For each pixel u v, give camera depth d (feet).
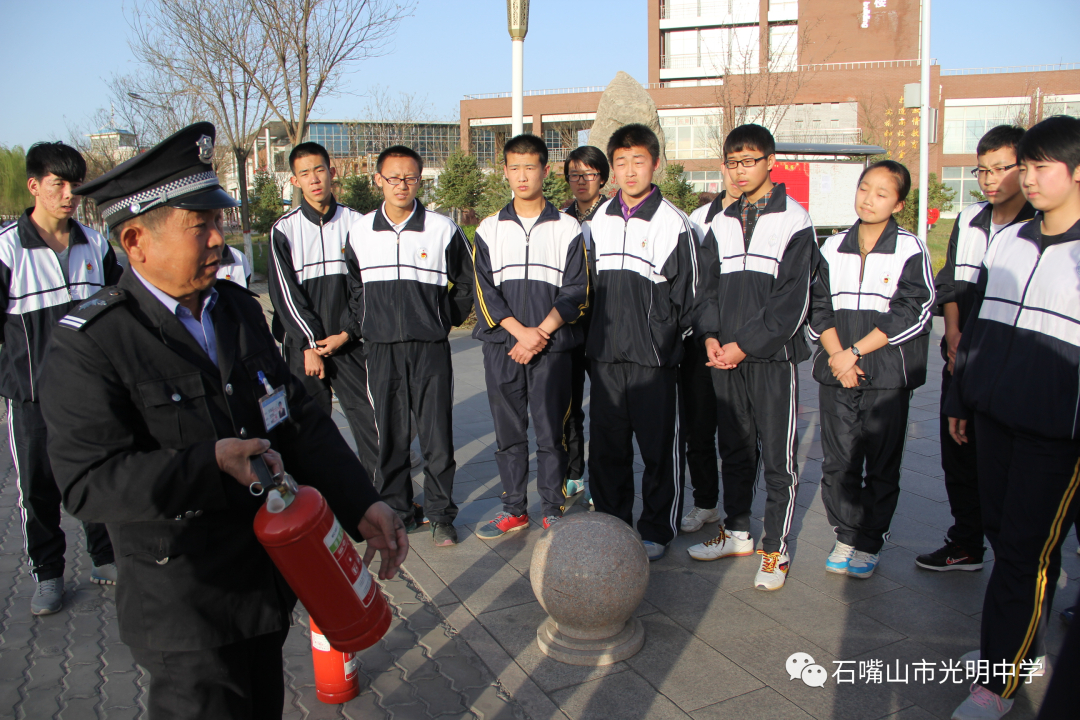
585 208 15.85
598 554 9.08
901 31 113.80
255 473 5.03
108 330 5.21
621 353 11.76
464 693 8.72
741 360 11.15
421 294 12.73
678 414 12.23
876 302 11.01
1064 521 7.81
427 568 11.98
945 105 111.75
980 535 11.34
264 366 6.05
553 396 12.90
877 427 11.02
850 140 104.27
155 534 5.32
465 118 124.36
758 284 11.07
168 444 5.36
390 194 12.62
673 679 8.87
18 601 11.16
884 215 10.90
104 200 5.36
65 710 8.55
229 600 5.51
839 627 9.98
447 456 12.91
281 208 71.77
